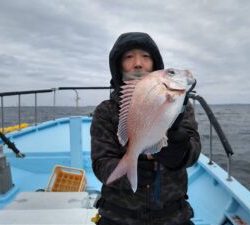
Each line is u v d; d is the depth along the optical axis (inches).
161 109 58.5
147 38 81.3
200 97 155.0
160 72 60.8
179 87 58.6
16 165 240.1
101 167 74.6
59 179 182.1
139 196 76.5
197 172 196.1
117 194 78.0
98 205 83.3
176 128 64.3
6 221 113.3
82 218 115.3
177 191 77.9
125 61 83.0
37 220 113.7
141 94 61.0
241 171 405.4
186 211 79.7
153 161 75.9
